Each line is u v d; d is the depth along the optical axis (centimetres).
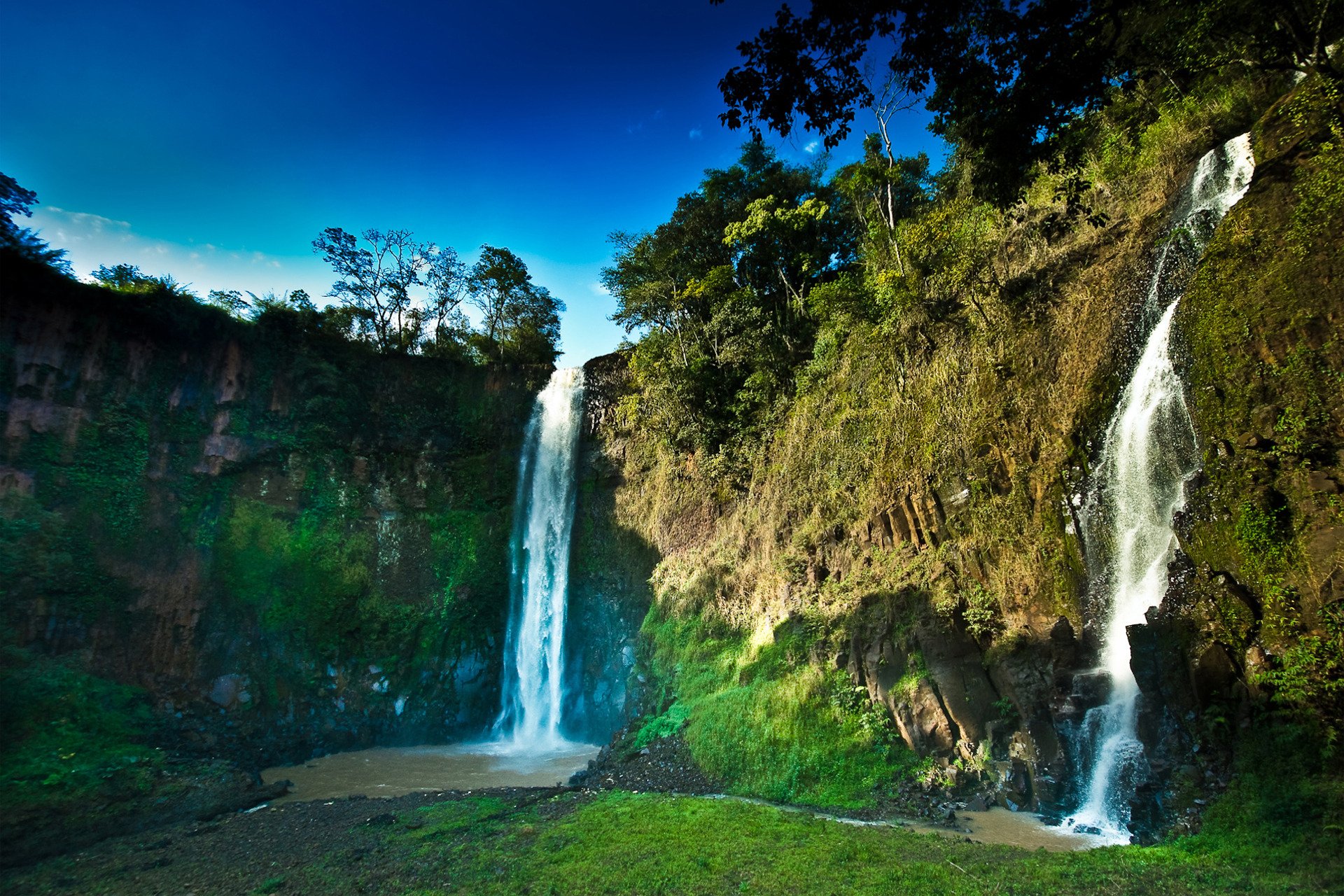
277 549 2681
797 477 2336
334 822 1484
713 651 2205
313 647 2631
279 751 2297
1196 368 1185
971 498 1717
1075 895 754
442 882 996
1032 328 1734
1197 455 1220
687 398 2884
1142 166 1750
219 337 2705
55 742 1784
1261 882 727
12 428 2197
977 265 1997
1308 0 1226
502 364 3600
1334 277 1017
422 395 3306
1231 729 962
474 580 3100
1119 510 1385
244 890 1088
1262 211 1165
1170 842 914
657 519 2900
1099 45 1124
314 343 3023
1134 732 1126
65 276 2350
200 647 2402
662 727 1947
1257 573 998
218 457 2625
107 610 2252
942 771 1396
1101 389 1504
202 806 1686
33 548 2127
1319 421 987
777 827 1153
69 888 1162
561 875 970
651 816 1266
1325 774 829
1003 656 1438
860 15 1034
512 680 3050
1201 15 1288
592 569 3070
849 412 2230
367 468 3042
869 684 1627
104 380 2411
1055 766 1250
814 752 1546
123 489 2384
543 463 3431
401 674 2772
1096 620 1367
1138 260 1552
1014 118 1169
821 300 2514
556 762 2273
